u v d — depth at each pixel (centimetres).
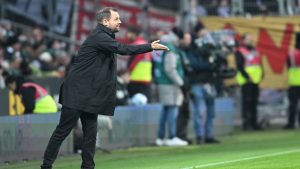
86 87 2483
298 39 5647
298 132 5156
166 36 4216
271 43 5697
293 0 5809
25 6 5747
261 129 5656
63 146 3669
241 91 5497
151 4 6147
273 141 4378
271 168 2702
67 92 2489
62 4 5728
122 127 4134
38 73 5131
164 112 4284
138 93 4456
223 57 4769
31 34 5616
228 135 5081
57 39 5647
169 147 4162
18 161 3409
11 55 5022
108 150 3931
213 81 4500
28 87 3656
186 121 4406
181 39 4394
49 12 5716
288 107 5666
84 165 2542
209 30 5681
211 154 3569
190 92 4459
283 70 5712
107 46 2461
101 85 2492
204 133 4578
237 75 5456
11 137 3366
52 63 5300
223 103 5081
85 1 5716
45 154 2517
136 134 4269
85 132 2550
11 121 3369
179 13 5906
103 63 2503
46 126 3588
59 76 4881
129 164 3169
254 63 5466
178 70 4231
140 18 5800
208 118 4481
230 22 5672
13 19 5753
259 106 5959
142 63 4441
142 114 4312
